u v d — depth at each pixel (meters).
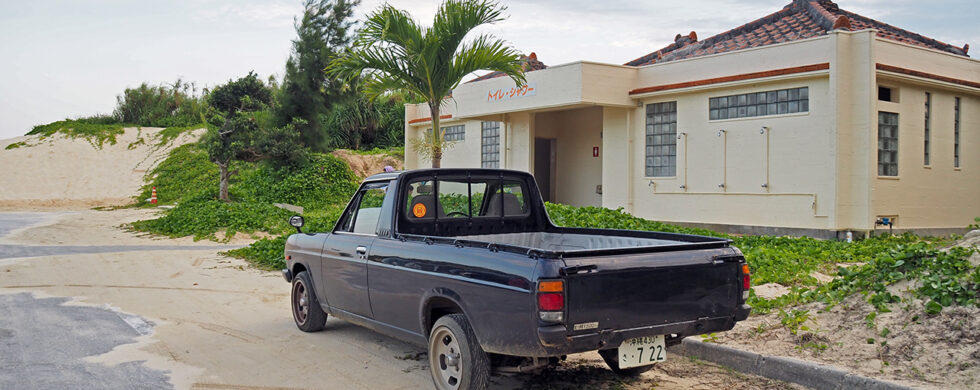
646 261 4.76
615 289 4.60
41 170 41.78
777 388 5.50
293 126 28.75
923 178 16.14
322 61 30.19
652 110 18.47
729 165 16.62
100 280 11.55
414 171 6.46
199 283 11.27
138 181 39.91
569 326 4.41
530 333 4.47
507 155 22.20
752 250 10.92
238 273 12.40
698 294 4.98
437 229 6.59
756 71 16.09
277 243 14.43
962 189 17.22
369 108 38.09
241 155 27.02
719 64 16.89
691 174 17.44
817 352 5.93
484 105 21.38
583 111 21.92
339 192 28.70
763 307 7.29
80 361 6.45
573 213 14.84
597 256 4.64
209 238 18.36
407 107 26.72
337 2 30.61
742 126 16.31
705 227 17.16
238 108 27.72
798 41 15.30
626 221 13.91
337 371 6.17
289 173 28.81
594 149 21.56
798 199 15.29
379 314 6.25
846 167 14.63
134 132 49.19
